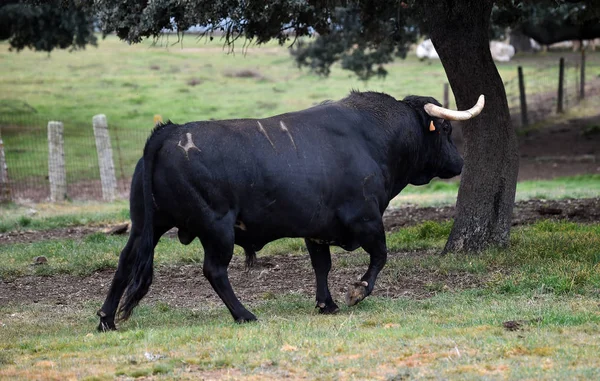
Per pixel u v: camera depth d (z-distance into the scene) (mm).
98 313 30188
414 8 55656
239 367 23734
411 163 35094
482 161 42656
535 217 54219
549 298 32781
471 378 21891
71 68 184875
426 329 27750
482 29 41594
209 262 30000
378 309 32750
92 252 47469
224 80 171375
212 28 40281
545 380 21656
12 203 71875
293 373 22969
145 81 169125
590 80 143875
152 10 37344
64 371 23734
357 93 34594
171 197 29000
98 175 94750
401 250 46344
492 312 30328
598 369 22500
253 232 30734
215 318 32562
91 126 125312
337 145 31891
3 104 137750
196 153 29047
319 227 31625
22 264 45656
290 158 30531
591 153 97688
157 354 25391
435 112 34594
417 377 22188
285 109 140000
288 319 30938
